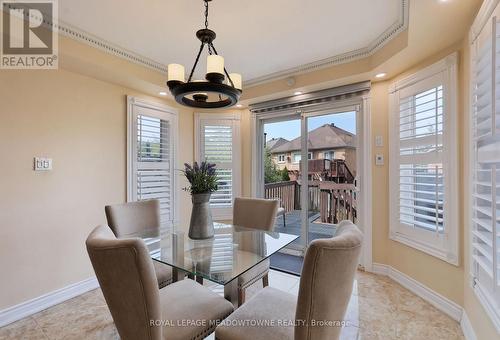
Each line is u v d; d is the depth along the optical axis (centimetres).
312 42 247
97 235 111
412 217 250
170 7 191
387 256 280
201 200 209
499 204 130
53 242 238
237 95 179
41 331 196
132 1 184
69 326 202
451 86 206
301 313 100
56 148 241
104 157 281
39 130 230
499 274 126
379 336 184
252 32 228
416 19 177
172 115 361
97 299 245
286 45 252
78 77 260
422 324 197
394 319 204
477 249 154
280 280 280
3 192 208
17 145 216
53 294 236
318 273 96
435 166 218
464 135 194
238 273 154
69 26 215
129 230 226
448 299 210
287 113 356
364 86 286
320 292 98
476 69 158
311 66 295
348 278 105
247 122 397
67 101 250
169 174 354
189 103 190
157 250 192
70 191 252
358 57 267
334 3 189
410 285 249
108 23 212
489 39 140
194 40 241
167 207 350
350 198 313
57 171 242
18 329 199
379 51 246
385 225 281
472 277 170
